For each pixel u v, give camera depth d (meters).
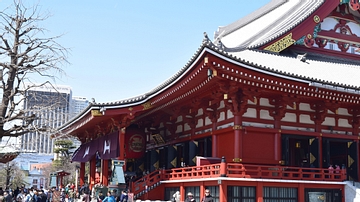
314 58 37.47
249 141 27.59
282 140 28.81
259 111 28.44
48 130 19.08
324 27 38.56
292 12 39.19
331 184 27.92
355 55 39.72
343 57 39.28
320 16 36.88
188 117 33.41
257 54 32.94
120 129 32.62
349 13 39.47
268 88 26.58
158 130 40.59
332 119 31.47
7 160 21.62
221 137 29.22
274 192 26.16
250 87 26.69
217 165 25.97
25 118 18.86
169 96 30.59
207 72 25.14
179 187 29.50
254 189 25.67
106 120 34.81
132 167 43.28
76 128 39.00
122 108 31.94
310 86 26.62
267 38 35.03
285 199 26.38
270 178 26.00
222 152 28.81
